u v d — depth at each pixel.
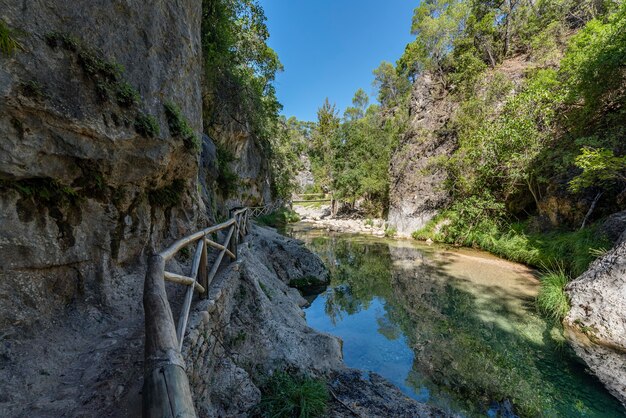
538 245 9.13
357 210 27.19
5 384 1.74
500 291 7.33
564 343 4.83
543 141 10.02
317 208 35.69
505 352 4.69
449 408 3.46
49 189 2.31
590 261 6.40
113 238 3.02
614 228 6.46
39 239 2.26
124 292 3.00
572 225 8.89
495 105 13.13
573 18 13.15
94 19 2.57
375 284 8.48
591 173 6.89
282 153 27.91
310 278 8.31
